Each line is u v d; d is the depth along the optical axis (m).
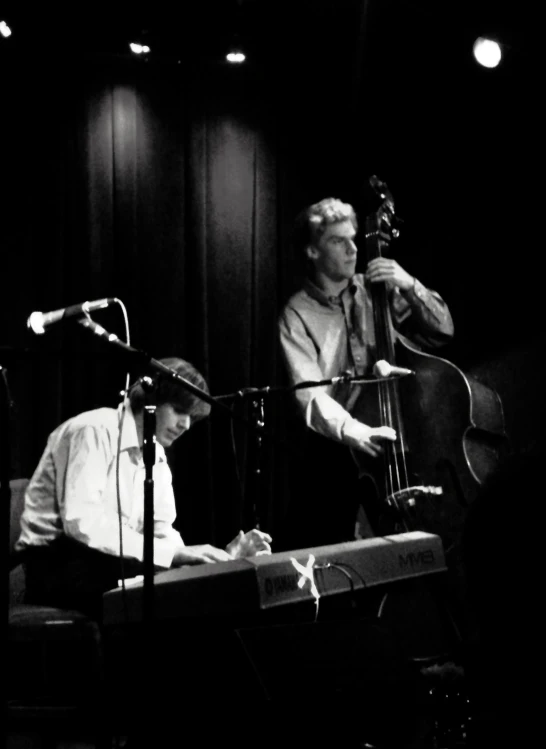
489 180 4.47
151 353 4.21
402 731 2.15
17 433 3.96
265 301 4.38
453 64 4.38
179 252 4.28
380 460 3.52
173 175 4.29
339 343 3.84
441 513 3.40
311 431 3.85
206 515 4.18
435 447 3.47
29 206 4.08
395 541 2.45
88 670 2.59
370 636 2.21
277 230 4.44
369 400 3.65
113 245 4.19
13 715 2.53
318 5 4.06
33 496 2.83
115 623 2.29
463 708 2.15
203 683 2.14
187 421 2.92
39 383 4.00
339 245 3.86
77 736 3.12
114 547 2.67
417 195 4.52
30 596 2.82
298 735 2.04
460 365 4.44
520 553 0.79
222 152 4.37
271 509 4.17
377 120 4.53
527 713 0.81
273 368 4.36
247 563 2.16
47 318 2.25
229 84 4.39
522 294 4.41
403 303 3.91
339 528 3.79
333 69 4.42
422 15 4.05
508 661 0.81
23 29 3.88
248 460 4.15
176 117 4.31
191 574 2.25
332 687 2.06
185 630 2.22
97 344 4.05
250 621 2.24
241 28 4.02
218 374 4.32
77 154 4.15
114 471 2.82
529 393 4.37
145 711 2.19
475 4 3.88
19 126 4.08
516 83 4.32
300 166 4.49
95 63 4.19
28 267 4.07
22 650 2.59
